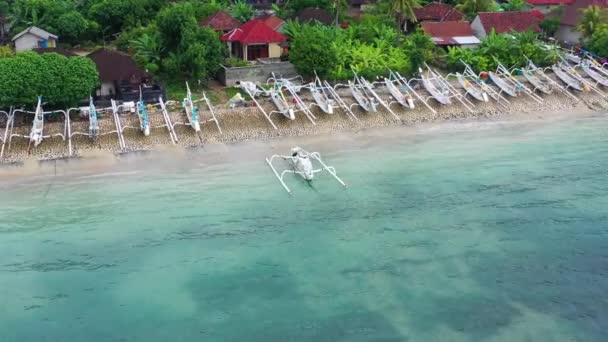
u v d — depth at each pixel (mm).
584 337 31344
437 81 68625
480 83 69000
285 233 40969
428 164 51719
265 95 63500
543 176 49406
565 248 39219
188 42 64438
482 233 40969
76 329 32281
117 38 79875
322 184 47938
